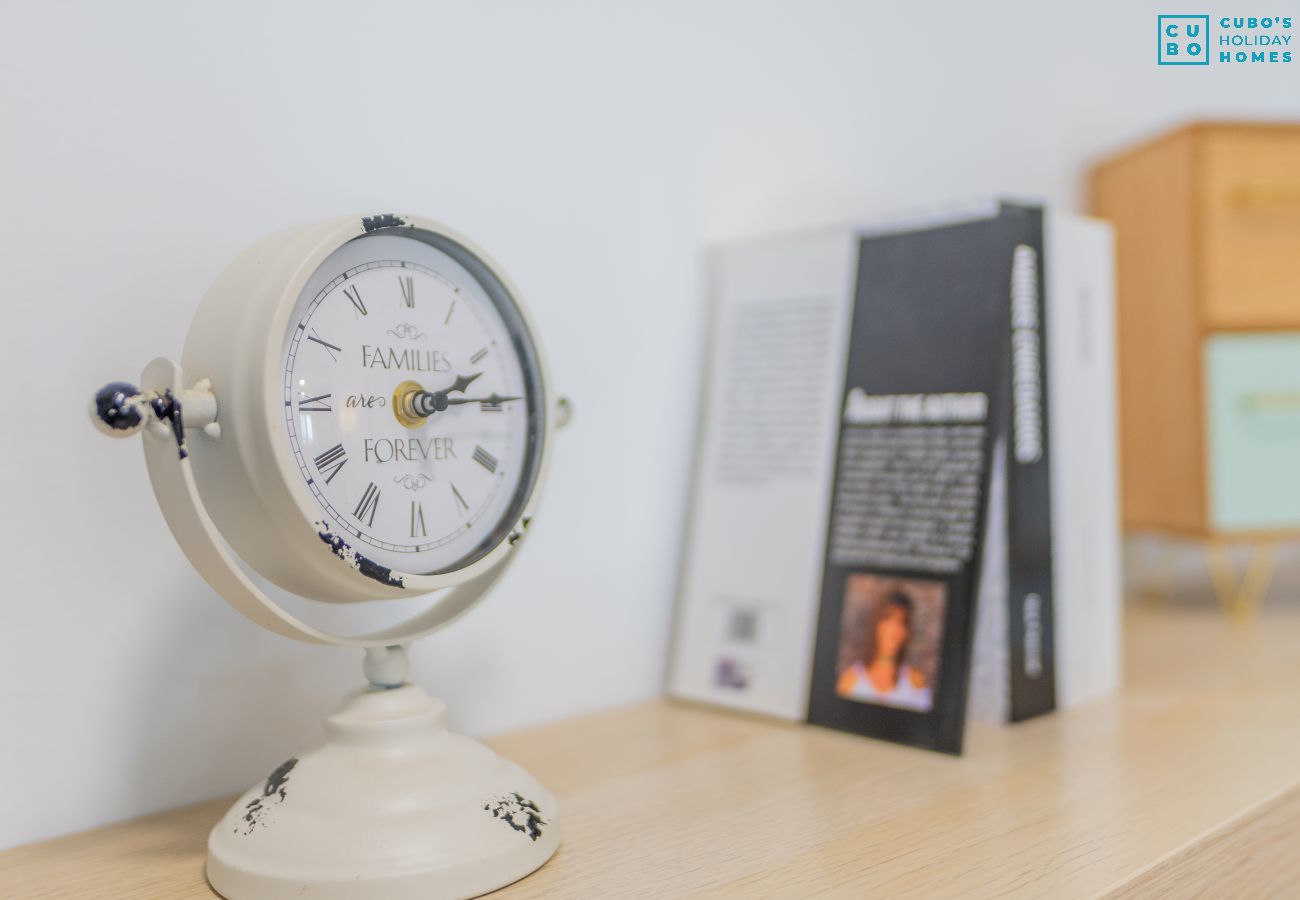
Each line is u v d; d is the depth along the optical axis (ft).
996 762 1.99
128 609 1.80
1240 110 3.63
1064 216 2.29
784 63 2.51
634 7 2.27
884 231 2.22
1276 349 2.99
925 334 2.15
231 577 1.58
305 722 1.94
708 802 1.84
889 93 2.72
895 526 2.13
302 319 1.58
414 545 1.65
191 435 1.61
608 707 2.26
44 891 1.61
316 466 1.58
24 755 1.74
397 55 1.99
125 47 1.77
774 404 2.28
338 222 1.61
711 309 2.39
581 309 2.21
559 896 1.59
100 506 1.78
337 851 1.57
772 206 2.50
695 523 2.32
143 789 1.82
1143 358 3.17
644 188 2.29
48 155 1.73
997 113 2.99
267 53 1.87
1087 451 2.33
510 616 2.14
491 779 1.68
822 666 2.15
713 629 2.27
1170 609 3.14
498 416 1.74
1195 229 2.97
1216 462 2.98
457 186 2.06
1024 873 1.64
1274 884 1.86
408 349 1.67
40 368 1.74
